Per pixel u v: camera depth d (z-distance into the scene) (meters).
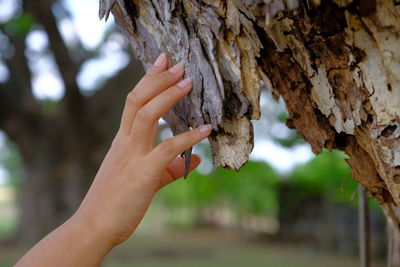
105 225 0.70
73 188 4.57
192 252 6.34
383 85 0.67
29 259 0.69
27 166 5.10
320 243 6.56
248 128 0.72
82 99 4.17
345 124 0.72
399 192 0.69
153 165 0.70
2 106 4.85
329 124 0.77
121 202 0.70
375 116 0.68
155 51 0.75
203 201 11.45
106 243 0.70
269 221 9.77
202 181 8.35
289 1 0.61
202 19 0.70
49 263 0.68
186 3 0.71
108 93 4.35
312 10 0.66
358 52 0.67
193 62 0.72
